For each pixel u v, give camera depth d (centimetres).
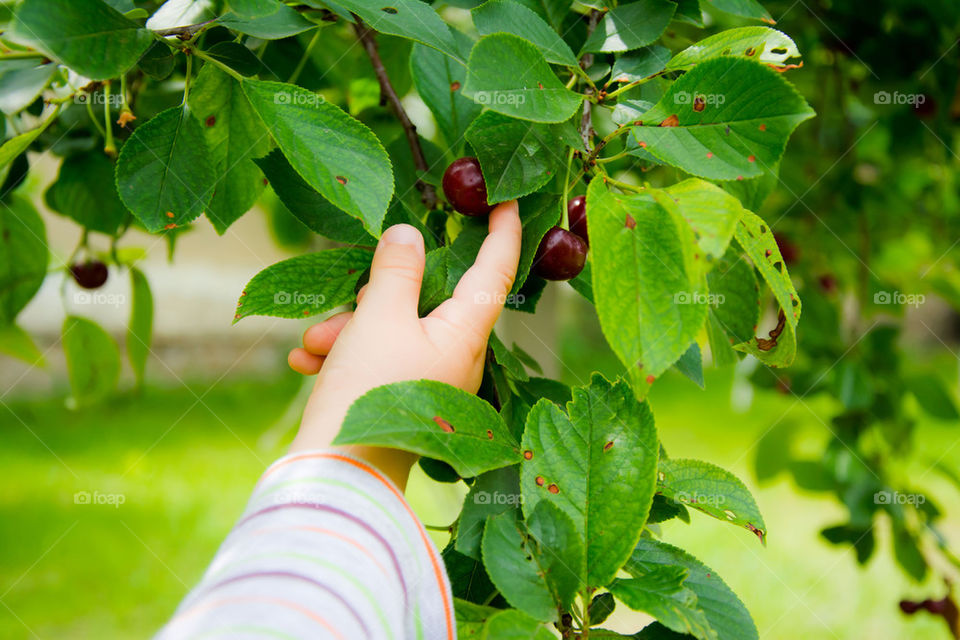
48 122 45
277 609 30
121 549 161
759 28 39
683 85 37
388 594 31
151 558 158
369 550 32
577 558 35
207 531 173
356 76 65
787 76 89
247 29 41
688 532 167
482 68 36
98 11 36
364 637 31
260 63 43
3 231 60
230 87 42
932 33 78
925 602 84
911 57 79
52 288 296
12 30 34
